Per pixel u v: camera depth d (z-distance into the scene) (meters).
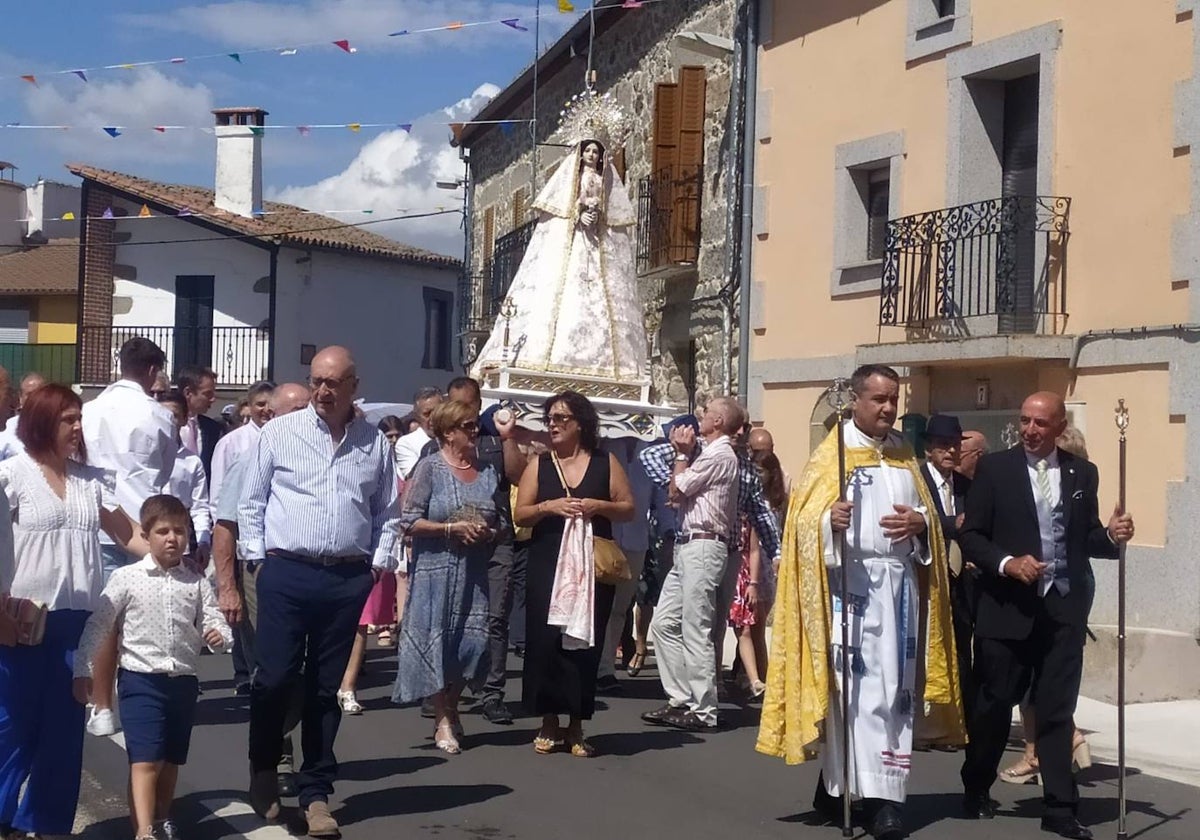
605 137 13.28
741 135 17.70
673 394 19.67
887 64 15.34
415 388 38.78
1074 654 7.32
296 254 35.09
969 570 7.96
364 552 7.21
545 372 12.62
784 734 7.27
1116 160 12.74
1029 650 7.42
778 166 17.00
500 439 10.43
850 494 7.19
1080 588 7.34
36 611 6.46
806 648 7.16
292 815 7.49
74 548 6.67
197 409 11.99
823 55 16.30
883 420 7.28
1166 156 12.26
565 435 9.00
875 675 7.09
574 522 8.89
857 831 7.36
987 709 7.48
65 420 6.70
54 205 45.00
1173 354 12.06
